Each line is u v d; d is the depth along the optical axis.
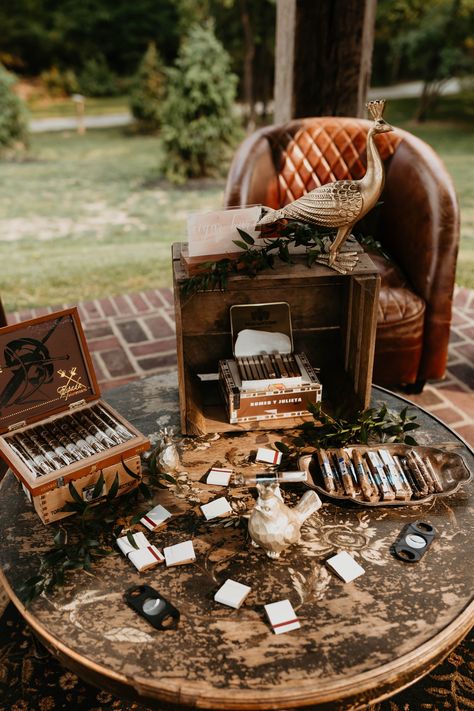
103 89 20.42
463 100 17.62
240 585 1.52
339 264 2.04
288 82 3.91
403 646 1.36
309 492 1.69
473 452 2.01
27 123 12.77
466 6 13.25
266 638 1.38
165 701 1.28
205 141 10.06
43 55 21.25
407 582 1.53
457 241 3.14
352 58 3.77
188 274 2.02
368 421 2.03
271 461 2.00
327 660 1.33
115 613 1.46
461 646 1.99
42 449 1.84
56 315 1.93
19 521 1.77
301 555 1.63
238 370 2.24
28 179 10.63
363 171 3.60
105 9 20.73
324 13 3.64
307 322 2.42
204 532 1.73
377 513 1.78
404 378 3.34
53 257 6.43
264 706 1.25
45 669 1.94
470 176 10.05
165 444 1.95
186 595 1.51
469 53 14.47
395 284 3.30
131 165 11.70
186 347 2.43
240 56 15.58
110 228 7.75
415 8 13.98
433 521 1.74
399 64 20.33
